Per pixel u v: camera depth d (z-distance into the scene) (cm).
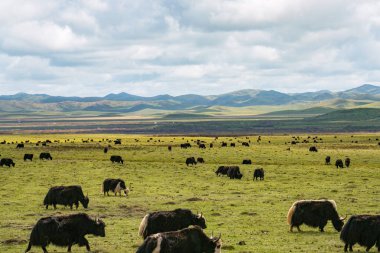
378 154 11119
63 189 4444
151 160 10069
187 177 7181
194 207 4525
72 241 2697
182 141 17138
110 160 9912
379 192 5494
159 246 2102
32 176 7206
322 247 2852
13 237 3127
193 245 2183
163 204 4712
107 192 5462
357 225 2702
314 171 7881
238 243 2950
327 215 3400
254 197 5212
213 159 10150
